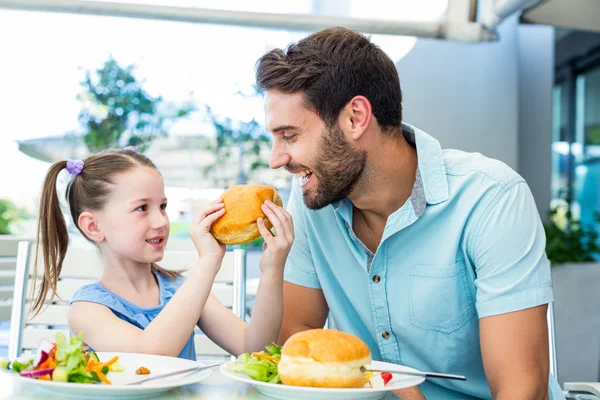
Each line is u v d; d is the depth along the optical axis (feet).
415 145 5.10
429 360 5.01
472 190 4.69
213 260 4.68
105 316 5.01
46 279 5.88
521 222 4.52
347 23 11.21
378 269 4.91
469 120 14.71
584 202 20.86
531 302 4.33
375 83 4.55
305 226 5.42
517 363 4.25
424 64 14.61
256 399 3.35
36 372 3.33
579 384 4.42
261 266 4.97
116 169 5.52
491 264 4.49
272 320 5.01
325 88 4.35
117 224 5.40
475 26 11.56
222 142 16.80
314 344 3.37
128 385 3.24
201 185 16.71
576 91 21.56
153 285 5.84
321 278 5.37
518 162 16.17
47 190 5.84
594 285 13.88
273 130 4.46
